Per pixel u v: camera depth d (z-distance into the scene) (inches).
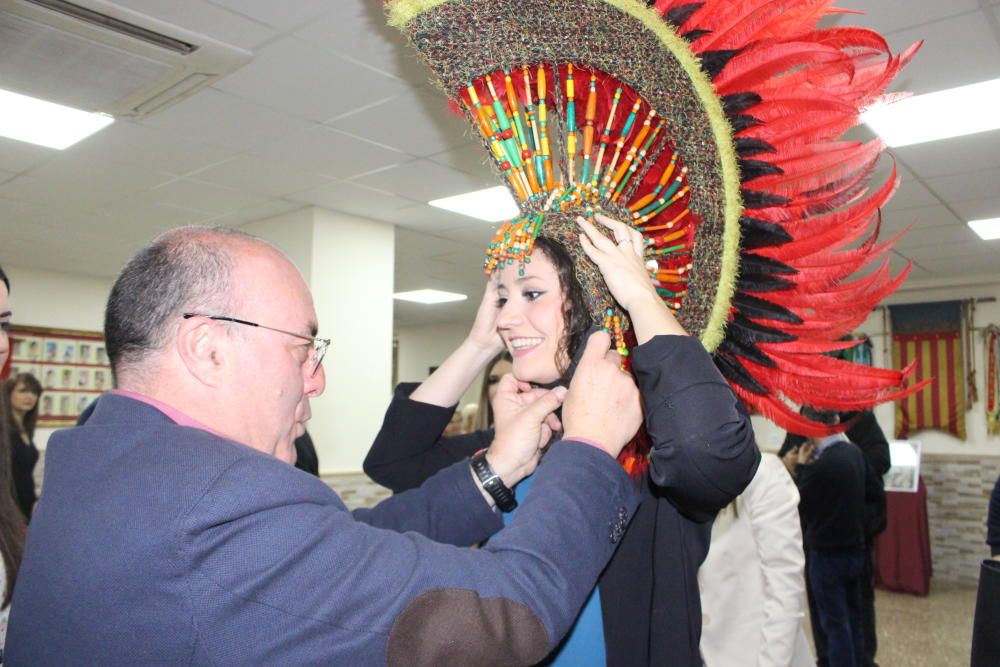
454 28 35.8
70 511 27.7
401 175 161.0
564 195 36.8
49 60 106.0
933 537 251.6
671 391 30.2
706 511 32.6
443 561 28.3
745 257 35.6
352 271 193.0
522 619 27.6
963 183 157.8
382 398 197.2
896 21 95.3
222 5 94.0
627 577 34.5
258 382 31.3
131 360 30.7
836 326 37.2
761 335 36.5
